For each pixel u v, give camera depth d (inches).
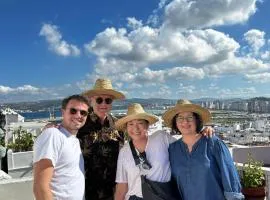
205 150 59.1
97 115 70.1
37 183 50.6
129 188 63.0
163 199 60.2
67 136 55.7
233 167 58.7
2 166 148.3
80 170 56.1
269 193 88.7
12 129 220.2
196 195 58.6
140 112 62.7
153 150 62.2
